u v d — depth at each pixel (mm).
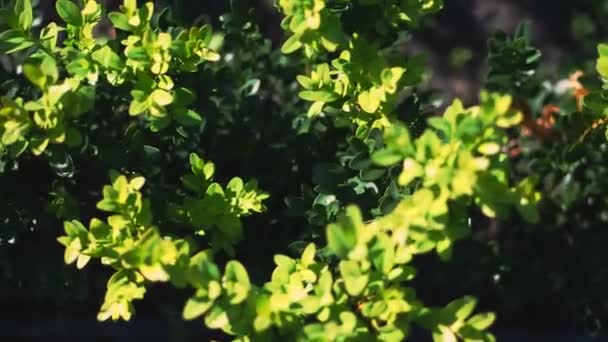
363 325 3191
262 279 4273
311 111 3867
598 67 3645
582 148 4648
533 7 9367
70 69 3736
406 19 4012
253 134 4688
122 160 4168
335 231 3031
